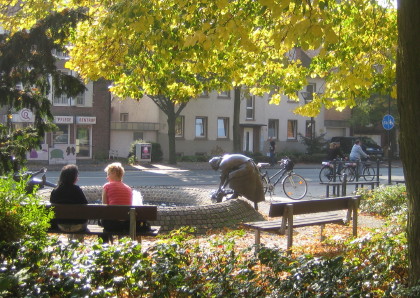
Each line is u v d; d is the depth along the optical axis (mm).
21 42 10250
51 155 36625
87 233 8625
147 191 16234
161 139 45781
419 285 4703
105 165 38469
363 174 24109
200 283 4918
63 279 4605
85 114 41719
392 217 11289
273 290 4824
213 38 7109
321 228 10312
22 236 5473
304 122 53094
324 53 7227
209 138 48000
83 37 9898
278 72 11008
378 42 10195
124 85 10375
